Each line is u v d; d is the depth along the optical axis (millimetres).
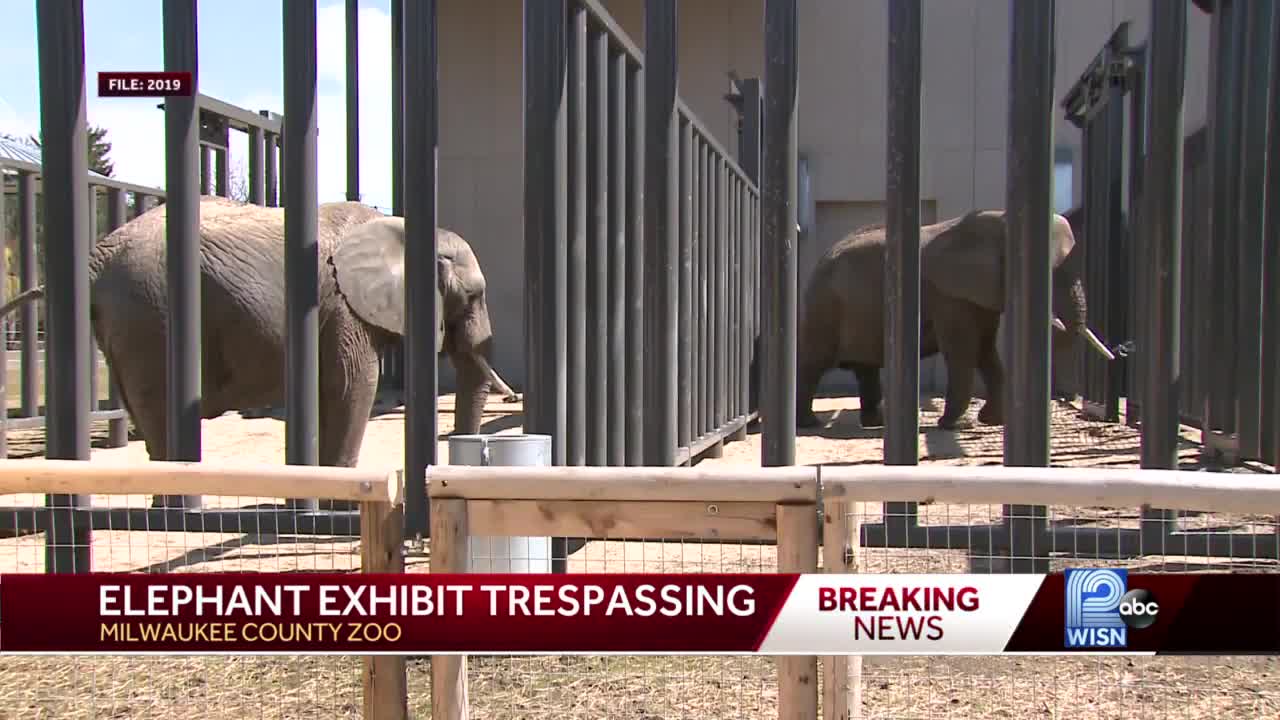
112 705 3723
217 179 11602
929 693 3770
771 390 4770
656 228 5742
